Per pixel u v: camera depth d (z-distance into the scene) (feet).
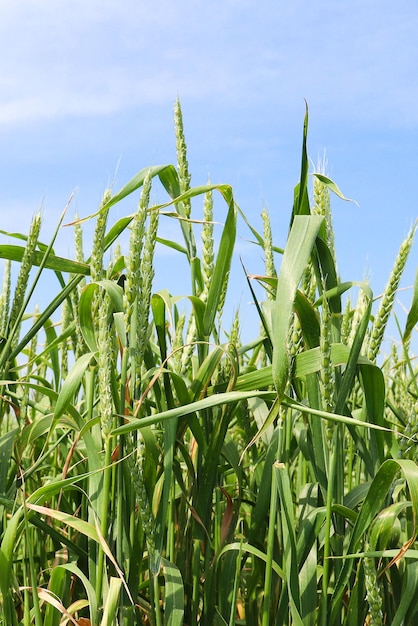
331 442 2.73
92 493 2.86
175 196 3.27
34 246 3.03
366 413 2.93
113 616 2.61
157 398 2.97
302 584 2.84
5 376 3.12
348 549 2.78
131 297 2.71
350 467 3.35
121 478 2.76
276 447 3.03
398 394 3.62
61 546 3.32
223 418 2.94
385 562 2.99
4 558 2.71
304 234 2.60
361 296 3.15
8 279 3.17
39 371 3.91
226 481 3.91
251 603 3.16
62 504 3.35
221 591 3.03
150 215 2.75
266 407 3.24
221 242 2.97
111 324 2.94
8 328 3.09
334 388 2.89
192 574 3.08
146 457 2.83
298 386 3.28
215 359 2.97
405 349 3.49
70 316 3.63
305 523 2.88
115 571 2.88
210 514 2.99
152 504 2.94
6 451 3.06
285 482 2.77
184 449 2.97
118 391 2.89
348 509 2.81
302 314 2.85
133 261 2.69
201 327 3.04
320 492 3.03
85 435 2.87
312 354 2.79
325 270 2.92
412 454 2.78
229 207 2.96
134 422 2.62
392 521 2.78
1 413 3.14
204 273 3.08
